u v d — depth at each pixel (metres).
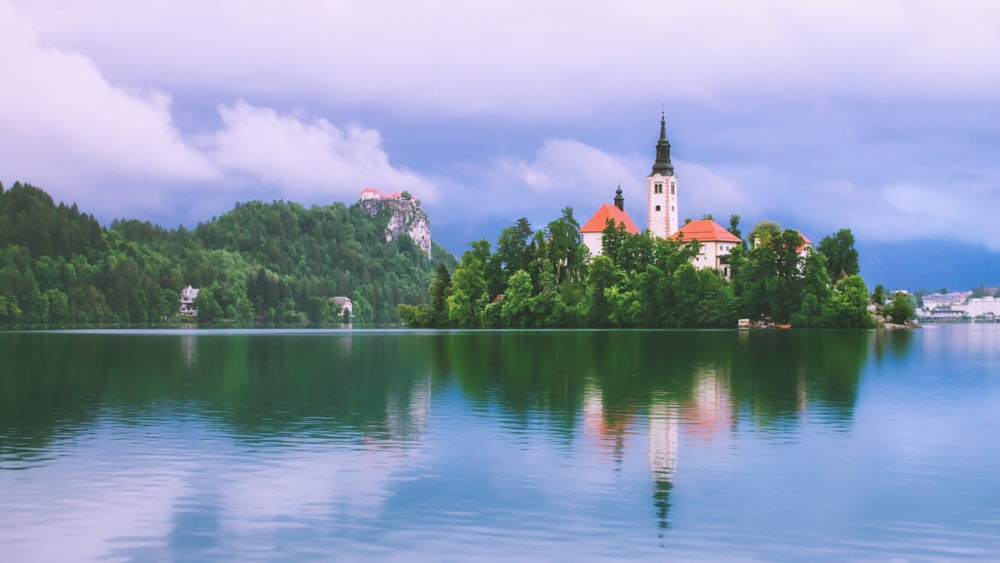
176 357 97.94
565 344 123.81
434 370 77.94
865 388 62.88
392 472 34.78
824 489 32.41
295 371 77.75
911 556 25.70
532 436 42.38
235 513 29.41
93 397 57.41
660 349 109.88
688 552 25.97
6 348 118.62
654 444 40.41
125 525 28.23
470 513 29.41
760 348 111.56
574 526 28.16
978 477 34.22
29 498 31.02
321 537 27.17
